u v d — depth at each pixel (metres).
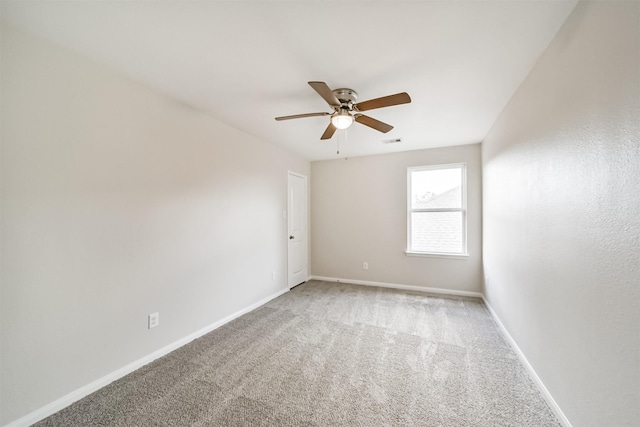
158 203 2.20
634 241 0.98
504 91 2.22
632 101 0.98
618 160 1.06
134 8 1.32
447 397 1.70
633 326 0.99
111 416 1.55
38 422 1.50
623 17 1.02
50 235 1.58
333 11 1.34
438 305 3.40
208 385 1.82
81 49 1.65
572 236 1.39
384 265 4.37
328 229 4.77
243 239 3.18
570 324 1.41
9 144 1.42
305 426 1.47
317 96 2.30
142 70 1.90
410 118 2.82
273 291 3.77
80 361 1.70
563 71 1.46
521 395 1.71
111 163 1.88
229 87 2.14
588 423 1.25
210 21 1.42
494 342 2.42
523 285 2.07
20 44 1.46
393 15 1.37
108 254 1.86
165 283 2.25
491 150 3.10
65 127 1.64
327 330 2.69
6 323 1.42
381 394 1.73
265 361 2.12
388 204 4.34
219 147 2.83
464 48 1.65
